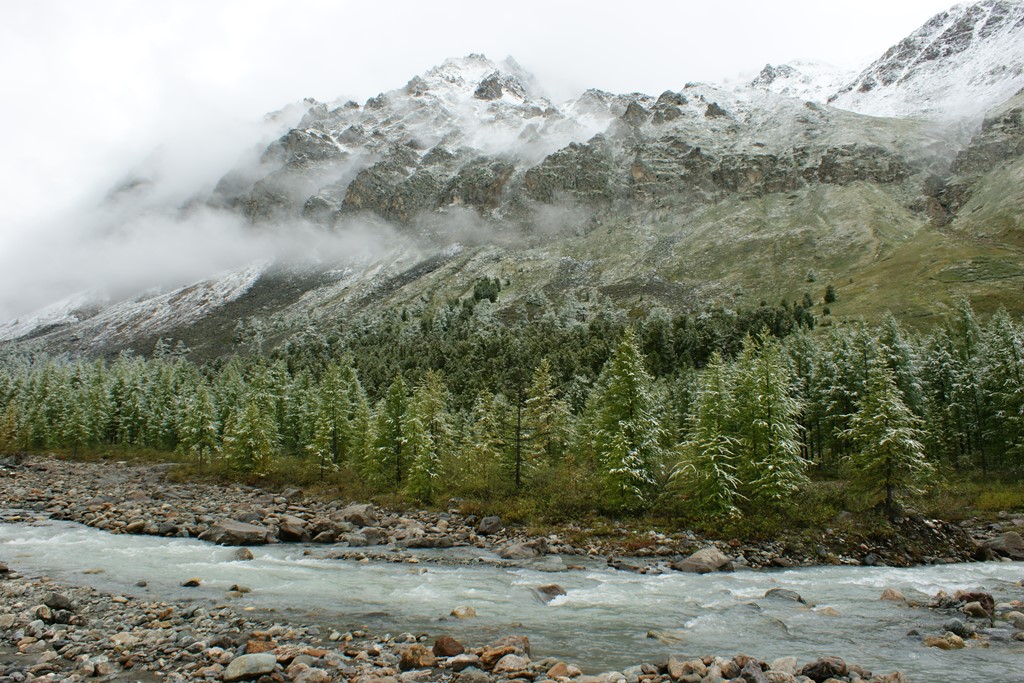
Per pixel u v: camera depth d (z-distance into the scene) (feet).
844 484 156.76
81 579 82.48
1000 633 62.39
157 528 124.98
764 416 134.62
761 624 67.26
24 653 51.01
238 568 92.84
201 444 270.26
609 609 73.31
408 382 463.01
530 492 148.66
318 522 129.08
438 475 168.55
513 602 75.82
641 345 462.19
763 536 115.14
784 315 509.35
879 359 138.72
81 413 336.49
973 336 256.11
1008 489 165.78
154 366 532.32
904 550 112.78
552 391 170.50
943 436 209.36
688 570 97.91
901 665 53.67
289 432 300.40
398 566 97.96
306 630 60.75
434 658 50.96
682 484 134.62
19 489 187.42
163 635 57.31
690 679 46.50
